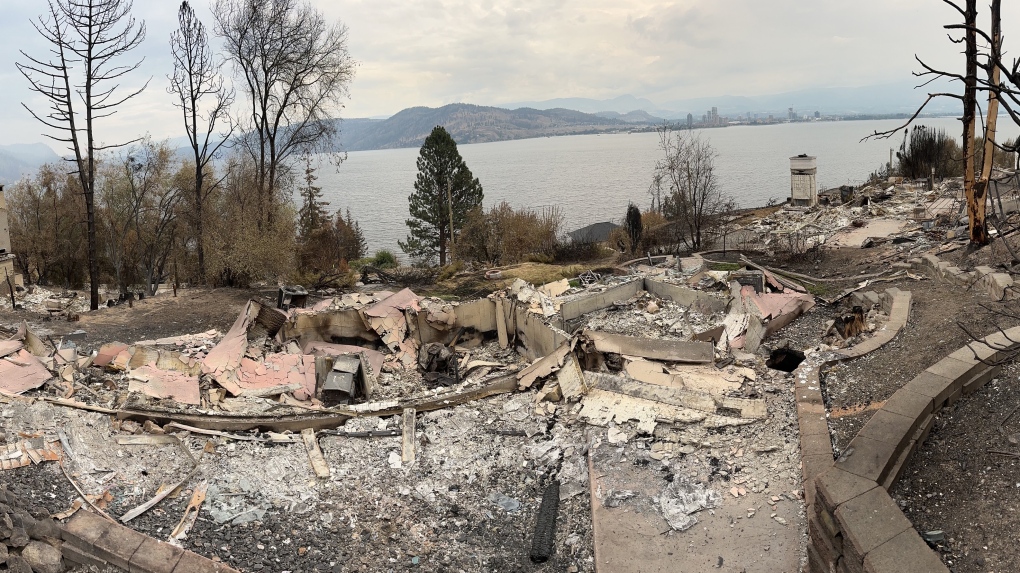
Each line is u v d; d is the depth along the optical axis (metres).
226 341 14.93
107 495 8.83
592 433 10.73
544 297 17.12
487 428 11.26
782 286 17.47
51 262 34.97
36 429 10.00
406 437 10.85
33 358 12.46
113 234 31.08
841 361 11.44
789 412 10.56
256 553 8.20
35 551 7.51
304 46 28.62
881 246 22.25
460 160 44.66
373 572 8.03
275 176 30.69
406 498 9.47
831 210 31.14
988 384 8.75
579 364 12.87
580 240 35.12
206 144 27.84
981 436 7.61
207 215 29.45
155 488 9.28
